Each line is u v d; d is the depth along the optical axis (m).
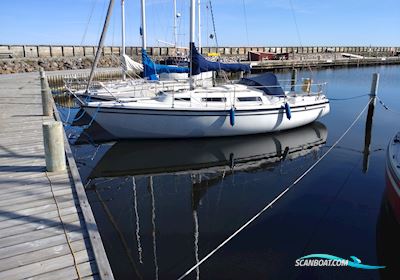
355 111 15.02
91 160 8.90
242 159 9.02
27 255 3.28
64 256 3.28
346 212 5.97
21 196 4.51
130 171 8.27
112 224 5.62
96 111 9.10
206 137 9.82
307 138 10.73
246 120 9.83
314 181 7.40
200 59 9.95
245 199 6.60
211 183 7.49
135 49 40.41
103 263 3.12
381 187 7.05
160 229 5.45
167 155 9.30
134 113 9.05
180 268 4.40
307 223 5.59
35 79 19.86
